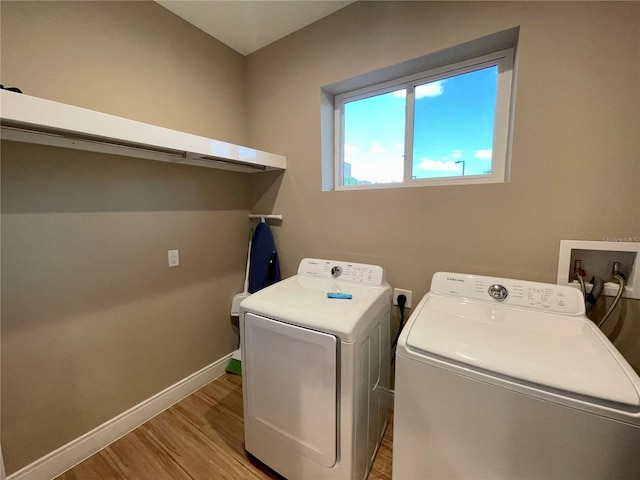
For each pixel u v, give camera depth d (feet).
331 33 5.55
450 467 2.93
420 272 5.12
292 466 3.96
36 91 3.85
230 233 6.95
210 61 6.20
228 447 4.78
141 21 4.96
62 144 3.94
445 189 4.75
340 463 3.59
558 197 3.90
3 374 3.78
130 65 4.84
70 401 4.42
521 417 2.53
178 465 4.45
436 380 2.90
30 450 4.05
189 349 6.20
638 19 3.30
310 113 6.04
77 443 4.49
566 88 3.71
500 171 4.66
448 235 4.80
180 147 4.44
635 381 2.30
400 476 3.26
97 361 4.70
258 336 4.02
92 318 4.60
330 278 5.28
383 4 4.94
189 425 5.28
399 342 3.09
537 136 3.95
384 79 5.49
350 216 5.80
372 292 4.59
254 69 6.86
